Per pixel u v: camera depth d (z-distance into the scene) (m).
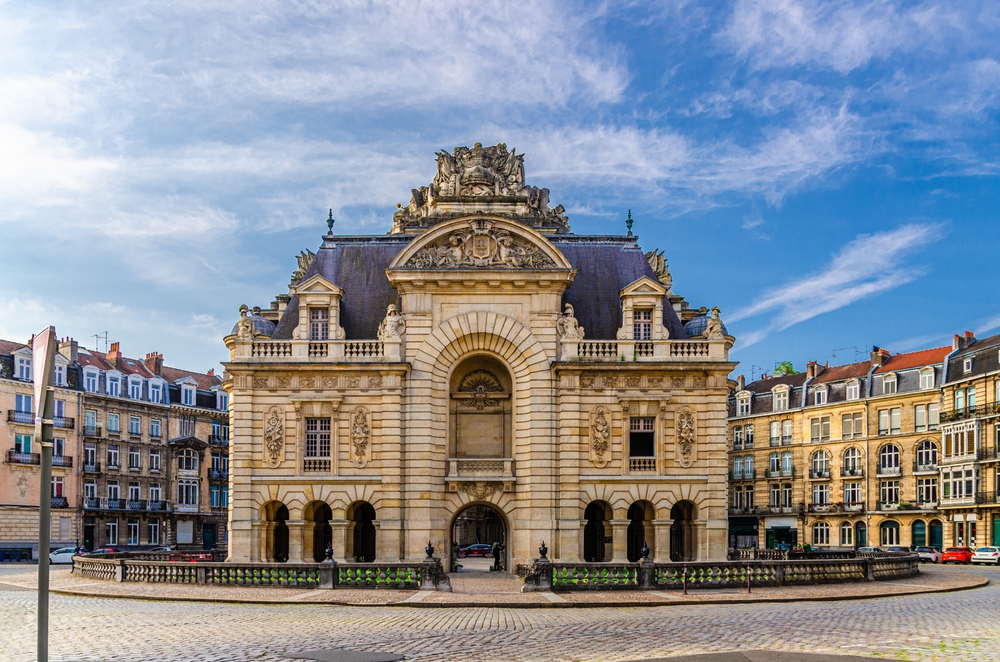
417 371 60.66
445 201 67.50
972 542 91.00
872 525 101.81
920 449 98.62
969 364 93.12
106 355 109.12
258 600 39.03
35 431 17.03
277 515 61.50
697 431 60.66
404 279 60.91
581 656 24.64
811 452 109.62
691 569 44.25
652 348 61.38
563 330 61.31
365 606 37.91
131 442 105.50
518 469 60.59
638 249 66.94
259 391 60.50
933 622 31.98
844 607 37.66
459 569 65.88
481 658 24.28
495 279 60.91
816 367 113.31
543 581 43.16
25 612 35.16
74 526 97.31
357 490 59.56
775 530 113.00
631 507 62.44
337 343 60.75
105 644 26.58
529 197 70.31
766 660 23.53
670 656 24.31
